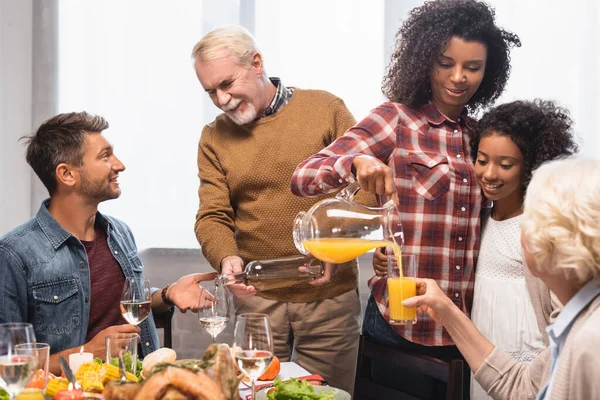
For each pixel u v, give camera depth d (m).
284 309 2.41
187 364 1.08
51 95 3.38
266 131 2.38
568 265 1.04
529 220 1.08
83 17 3.38
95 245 2.21
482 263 2.00
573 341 1.03
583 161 1.08
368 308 2.19
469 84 2.00
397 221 1.66
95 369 1.49
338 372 2.46
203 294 1.76
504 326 1.92
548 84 3.37
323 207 1.70
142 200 3.44
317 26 3.39
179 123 3.43
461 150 2.05
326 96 2.46
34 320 2.05
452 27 1.96
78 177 2.12
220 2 3.41
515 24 3.36
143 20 3.40
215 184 2.44
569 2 3.35
